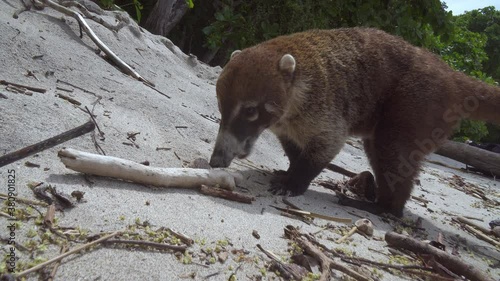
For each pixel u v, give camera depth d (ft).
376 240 3.53
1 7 4.13
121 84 4.09
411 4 6.63
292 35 4.00
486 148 7.03
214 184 3.50
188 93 4.53
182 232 3.15
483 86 3.98
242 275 3.04
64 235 3.00
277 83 3.71
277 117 3.76
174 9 5.80
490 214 4.46
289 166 4.15
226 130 3.69
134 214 3.17
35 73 3.83
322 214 3.67
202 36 7.36
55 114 3.55
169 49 5.13
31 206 3.07
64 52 4.08
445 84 3.93
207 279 2.99
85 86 3.92
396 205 3.94
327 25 6.23
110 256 2.97
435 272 3.34
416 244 3.43
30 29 4.09
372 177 4.11
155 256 3.01
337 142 3.89
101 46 4.29
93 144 3.52
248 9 6.32
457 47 10.32
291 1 5.95
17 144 3.34
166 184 3.39
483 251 3.77
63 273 2.75
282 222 3.43
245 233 3.26
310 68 3.83
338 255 3.28
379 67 3.97
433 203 4.42
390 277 3.25
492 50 16.44
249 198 3.52
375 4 6.24
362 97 3.96
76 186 3.22
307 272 3.12
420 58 4.01
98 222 3.09
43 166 3.29
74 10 4.50
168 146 3.77
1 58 3.78
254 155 4.23
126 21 4.81
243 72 3.68
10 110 3.47
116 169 3.30
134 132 3.73
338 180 4.27
